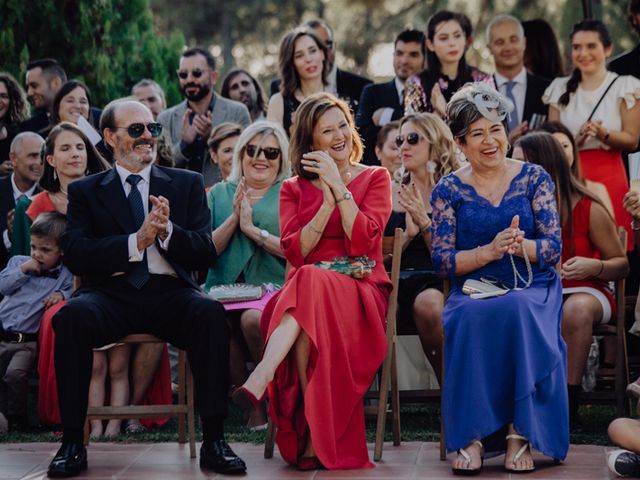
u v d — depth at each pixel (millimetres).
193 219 7113
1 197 9078
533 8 20531
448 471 6359
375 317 6590
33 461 6789
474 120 6641
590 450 6762
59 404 6516
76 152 8219
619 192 8922
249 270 7965
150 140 7137
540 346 6293
